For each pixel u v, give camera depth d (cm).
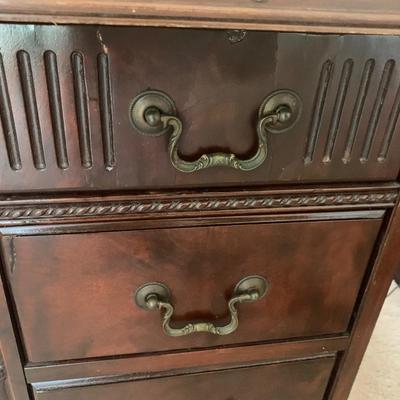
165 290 64
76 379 70
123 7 43
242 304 68
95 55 47
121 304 64
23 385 69
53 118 50
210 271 64
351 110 55
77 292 62
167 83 50
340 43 51
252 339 72
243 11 45
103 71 48
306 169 58
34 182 53
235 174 57
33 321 63
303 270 67
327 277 68
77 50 47
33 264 58
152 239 60
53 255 58
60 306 62
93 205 56
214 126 53
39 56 47
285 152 57
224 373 76
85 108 50
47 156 52
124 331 67
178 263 62
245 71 51
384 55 52
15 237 56
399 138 58
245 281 66
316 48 51
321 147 57
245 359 74
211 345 71
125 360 69
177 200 57
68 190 54
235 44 49
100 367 69
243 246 63
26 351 66
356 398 106
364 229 65
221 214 60
